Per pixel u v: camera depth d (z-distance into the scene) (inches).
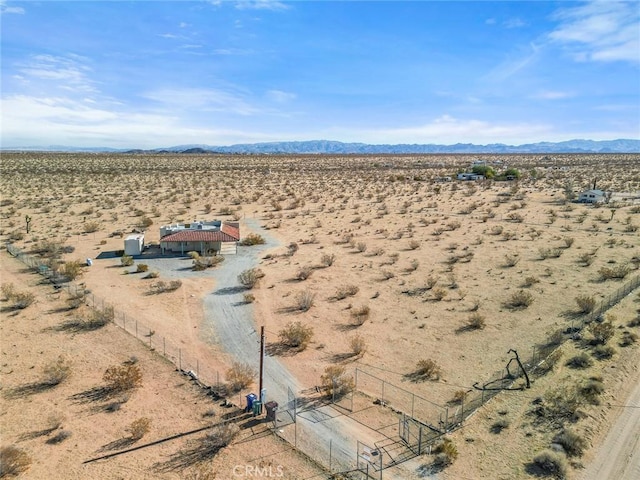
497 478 782.5
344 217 3201.3
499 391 1047.0
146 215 3216.0
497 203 3695.9
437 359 1219.2
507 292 1691.7
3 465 794.2
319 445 881.5
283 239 2586.1
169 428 933.8
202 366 1186.6
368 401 1029.8
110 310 1456.7
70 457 848.9
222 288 1769.2
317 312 1544.0
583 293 1647.4
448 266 2028.8
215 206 3656.5
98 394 1054.4
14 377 1120.2
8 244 2347.4
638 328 1326.3
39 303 1579.7
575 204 3607.3
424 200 3944.4
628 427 910.4
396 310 1555.1
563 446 854.5
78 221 2974.9
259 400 990.4
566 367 1138.0
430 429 922.7
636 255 2100.1
